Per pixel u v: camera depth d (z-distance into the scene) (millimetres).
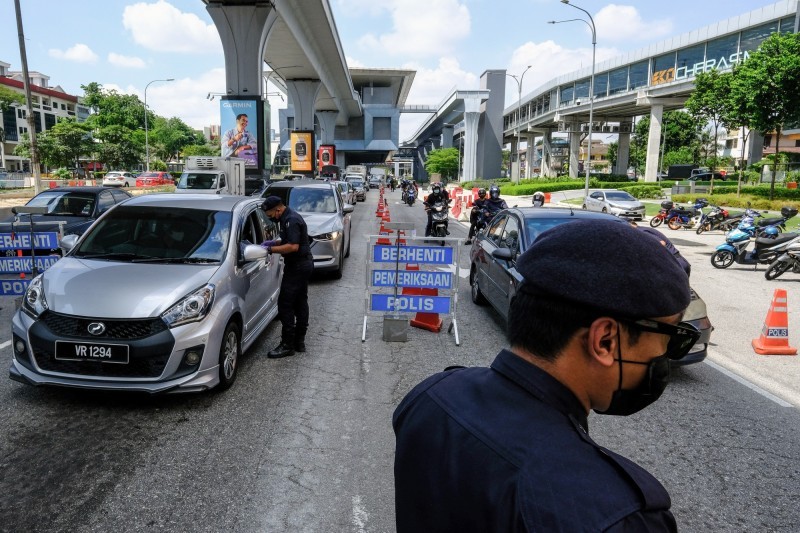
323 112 78125
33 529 2963
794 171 48938
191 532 2979
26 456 3734
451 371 1124
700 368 6090
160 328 4363
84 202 10961
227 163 23891
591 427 4531
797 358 6512
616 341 908
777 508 3412
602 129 70688
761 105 27578
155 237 5438
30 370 4438
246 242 5770
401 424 1068
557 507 750
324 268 10125
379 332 7047
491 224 8742
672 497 3525
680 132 80750
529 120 85250
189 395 4852
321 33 42594
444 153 94375
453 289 6695
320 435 4156
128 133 71000
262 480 3512
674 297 883
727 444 4266
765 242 12227
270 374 5434
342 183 30297
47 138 59281
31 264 7227
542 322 932
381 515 3189
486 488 824
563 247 928
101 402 4633
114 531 2965
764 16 37594
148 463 3680
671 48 47344
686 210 22500
